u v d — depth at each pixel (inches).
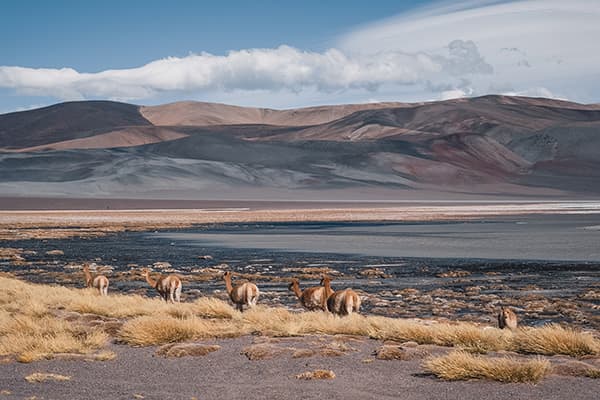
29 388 395.5
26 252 1959.9
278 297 1035.9
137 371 441.1
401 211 5118.1
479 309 909.8
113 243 2309.3
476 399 358.9
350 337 544.7
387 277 1314.0
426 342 522.9
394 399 361.1
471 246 2032.5
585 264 1518.2
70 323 649.6
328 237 2497.5
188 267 1531.7
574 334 487.5
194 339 553.6
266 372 430.6
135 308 719.1
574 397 359.9
